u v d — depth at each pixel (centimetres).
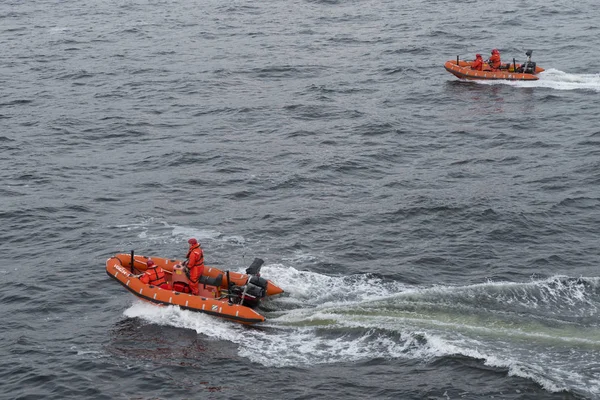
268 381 1872
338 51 5366
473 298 2180
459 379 1844
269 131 3781
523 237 2619
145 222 2780
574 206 2842
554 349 1934
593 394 1758
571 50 5103
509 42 5391
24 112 4112
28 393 1848
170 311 2139
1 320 2161
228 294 2164
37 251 2570
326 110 4081
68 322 2152
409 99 4262
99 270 2434
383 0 7112
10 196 3019
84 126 3881
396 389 1827
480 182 3100
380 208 2875
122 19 6575
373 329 2044
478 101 4181
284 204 2933
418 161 3369
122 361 1962
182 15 6694
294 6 6962
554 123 3781
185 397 1825
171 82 4666
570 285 2245
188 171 3278
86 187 3112
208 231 2700
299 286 2289
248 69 4931
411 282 2333
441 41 5519
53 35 6019
